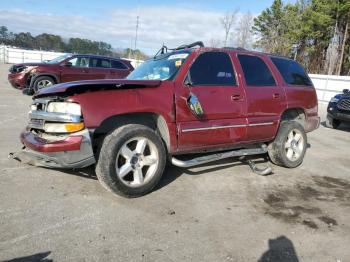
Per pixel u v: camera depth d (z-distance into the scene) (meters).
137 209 4.26
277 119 6.01
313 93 6.77
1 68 28.11
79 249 3.34
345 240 3.89
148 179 4.59
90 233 3.64
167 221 4.02
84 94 4.19
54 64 14.05
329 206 4.79
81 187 4.76
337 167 6.82
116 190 4.35
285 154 6.25
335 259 3.51
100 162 4.27
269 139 6.07
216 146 5.30
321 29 48.28
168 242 3.58
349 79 20.83
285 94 6.15
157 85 4.64
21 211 3.98
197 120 4.96
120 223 3.89
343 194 5.30
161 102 4.60
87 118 4.16
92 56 14.74
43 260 3.13
